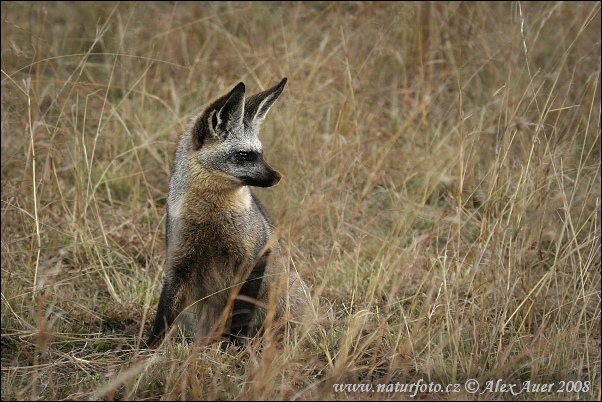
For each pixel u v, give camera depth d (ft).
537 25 53.06
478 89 49.93
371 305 31.94
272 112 45.42
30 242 37.65
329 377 25.98
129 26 54.29
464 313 29.94
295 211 40.04
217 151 29.99
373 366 26.96
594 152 43.27
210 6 58.65
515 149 44.01
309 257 38.01
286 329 29.53
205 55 54.03
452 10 54.70
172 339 29.58
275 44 53.47
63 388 26.61
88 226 38.63
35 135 41.73
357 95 49.26
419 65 53.93
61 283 34.14
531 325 31.40
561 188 31.86
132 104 49.42
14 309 31.55
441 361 27.63
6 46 51.13
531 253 35.04
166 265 30.83
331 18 56.95
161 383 26.73
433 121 49.49
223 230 30.22
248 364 27.66
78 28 57.77
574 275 30.86
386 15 55.88
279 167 43.06
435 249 39.01
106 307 34.12
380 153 44.86
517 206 33.63
